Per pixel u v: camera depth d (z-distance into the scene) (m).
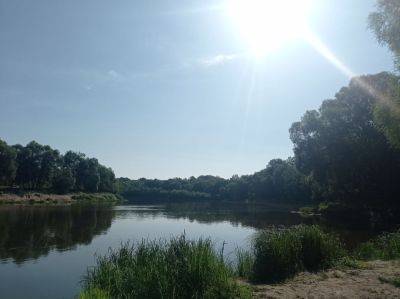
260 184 128.88
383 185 50.69
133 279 12.23
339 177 56.09
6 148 91.94
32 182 107.94
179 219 53.03
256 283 13.70
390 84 13.63
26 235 34.28
